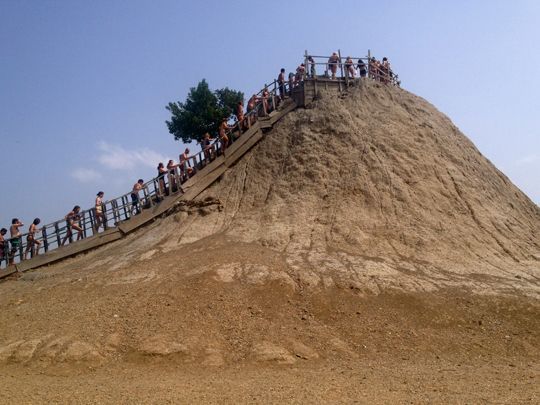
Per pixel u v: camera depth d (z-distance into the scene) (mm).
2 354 12484
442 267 17156
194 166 23016
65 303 15008
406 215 19453
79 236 21391
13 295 16875
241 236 18547
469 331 13898
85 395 9414
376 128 22922
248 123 24125
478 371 11312
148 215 21703
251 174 22062
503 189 24000
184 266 16156
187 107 31172
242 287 14820
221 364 11906
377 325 13820
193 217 20484
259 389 9672
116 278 16281
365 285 15258
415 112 25109
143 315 13617
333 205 19625
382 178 20672
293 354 12367
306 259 16625
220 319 13516
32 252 21016
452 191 21281
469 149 25328
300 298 14602
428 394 9258
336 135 22344
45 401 9047
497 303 15047
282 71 25688
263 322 13508
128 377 10992
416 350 12961
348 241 17969
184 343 12445
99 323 13422
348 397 9062
